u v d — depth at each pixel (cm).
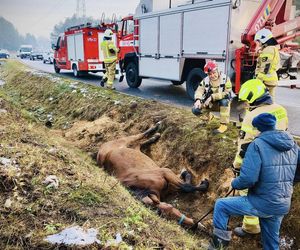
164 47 1015
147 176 499
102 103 894
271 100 378
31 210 322
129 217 337
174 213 433
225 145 539
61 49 1819
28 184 361
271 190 314
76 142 768
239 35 795
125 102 847
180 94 1074
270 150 310
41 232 295
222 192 482
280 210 320
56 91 1162
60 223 309
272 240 348
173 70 988
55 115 1011
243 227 410
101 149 613
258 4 807
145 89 1201
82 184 383
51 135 769
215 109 595
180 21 933
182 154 592
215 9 813
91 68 1595
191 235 403
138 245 299
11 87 1552
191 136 601
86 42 1559
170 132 650
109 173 559
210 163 534
